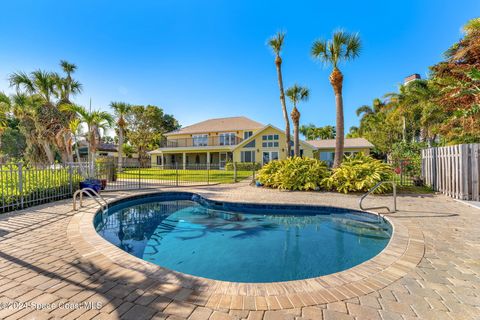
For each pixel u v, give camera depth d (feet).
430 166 31.42
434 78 45.19
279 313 6.68
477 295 7.59
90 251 11.10
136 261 10.06
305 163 36.29
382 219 18.39
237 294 7.64
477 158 23.40
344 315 6.60
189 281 8.46
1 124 53.11
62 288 7.94
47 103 49.62
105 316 6.49
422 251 11.20
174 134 106.42
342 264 13.01
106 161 47.16
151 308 6.88
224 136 94.12
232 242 16.57
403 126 78.33
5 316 6.46
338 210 22.57
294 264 13.05
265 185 38.63
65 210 20.03
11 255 10.64
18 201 20.70
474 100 31.35
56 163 27.30
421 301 7.28
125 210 26.58
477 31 31.55
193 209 27.04
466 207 21.07
